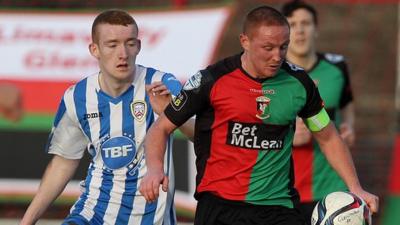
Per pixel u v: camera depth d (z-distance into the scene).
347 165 16.06
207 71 15.48
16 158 27.94
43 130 27.94
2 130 27.97
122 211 17.23
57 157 17.55
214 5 28.55
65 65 28.17
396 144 32.25
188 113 15.47
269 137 15.45
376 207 15.34
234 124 15.41
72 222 16.84
